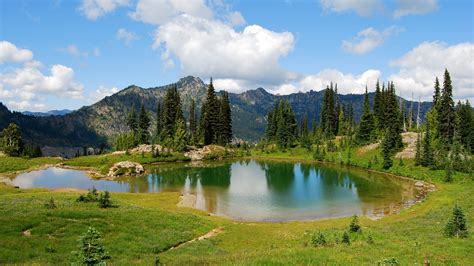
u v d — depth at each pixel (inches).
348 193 3129.9
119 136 6496.1
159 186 3462.1
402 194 3061.0
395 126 5093.5
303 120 7657.5
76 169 4648.1
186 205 2598.4
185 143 6003.9
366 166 4667.8
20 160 4864.7
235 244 1455.5
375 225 1882.4
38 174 4215.1
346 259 930.7
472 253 1050.1
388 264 849.5
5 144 5369.1
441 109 4409.5
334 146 5910.4
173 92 6289.4
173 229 1590.8
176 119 6225.4
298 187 3440.0
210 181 3786.9
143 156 5319.9
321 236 1273.4
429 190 3164.4
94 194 2095.2
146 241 1359.5
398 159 4473.4
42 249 1107.3
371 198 2910.9
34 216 1416.1
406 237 1353.3
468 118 4589.1
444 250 1090.7
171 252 1252.5
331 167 4963.1
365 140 5561.0
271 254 1011.3
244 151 6619.1
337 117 7155.5
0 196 2097.7
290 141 6752.0
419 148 4163.4
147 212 1807.3
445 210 2130.9
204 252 1272.1
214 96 6668.3
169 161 5457.7
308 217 2332.7
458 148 3959.2
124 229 1453.0
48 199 1939.0
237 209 2532.0
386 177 4015.8
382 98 5920.3
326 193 3132.4
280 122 6791.3
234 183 3663.9
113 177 4008.4
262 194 3083.2
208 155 5979.3
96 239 758.5
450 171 3464.6
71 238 1235.9
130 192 3142.2
